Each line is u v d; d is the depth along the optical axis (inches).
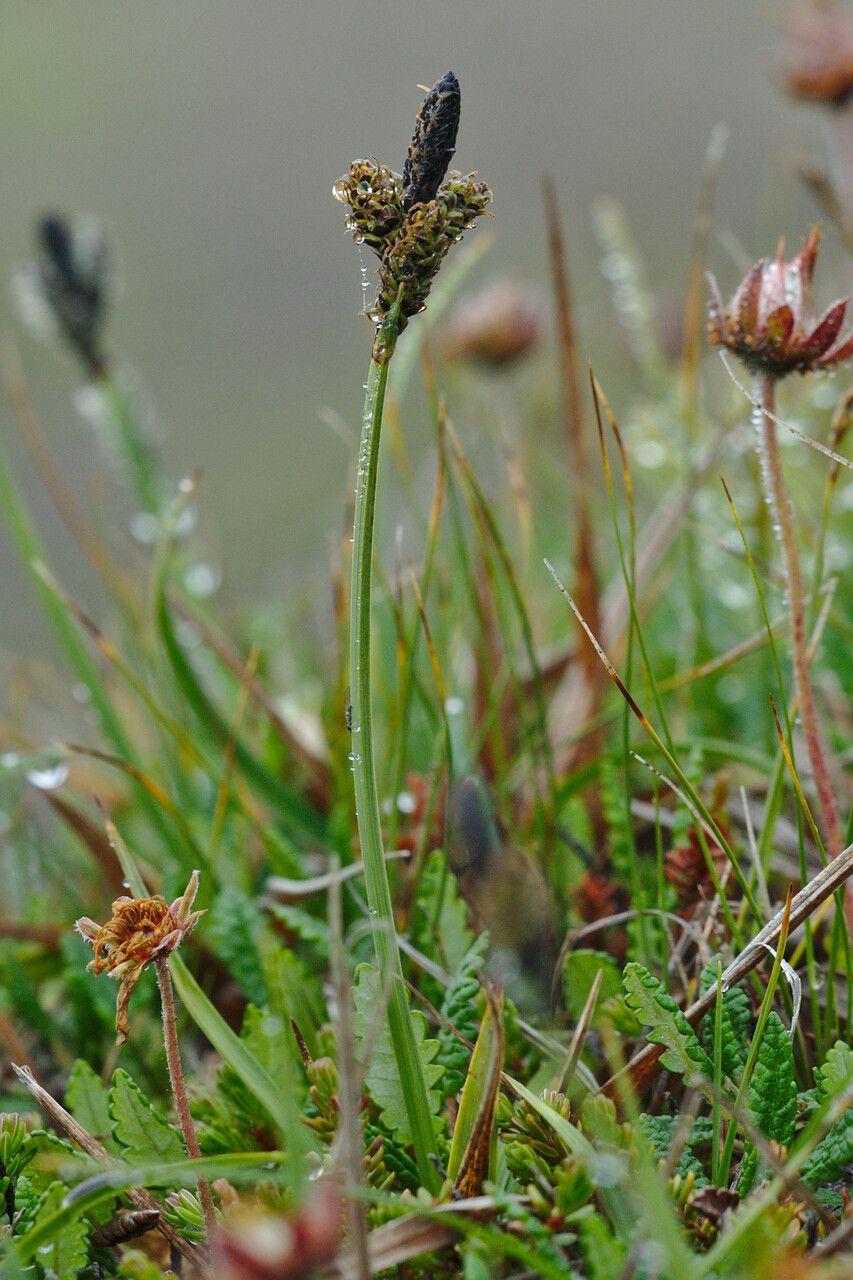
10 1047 26.7
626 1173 23.9
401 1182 24.8
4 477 30.0
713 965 25.1
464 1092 24.4
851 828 25.7
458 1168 24.4
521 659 32.6
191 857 28.7
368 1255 23.4
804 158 39.6
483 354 40.5
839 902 25.5
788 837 28.2
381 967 24.1
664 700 32.3
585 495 29.5
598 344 57.5
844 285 39.8
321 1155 24.8
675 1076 25.4
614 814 27.6
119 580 34.4
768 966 26.0
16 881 30.4
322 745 32.2
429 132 23.8
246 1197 24.8
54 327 38.0
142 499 38.2
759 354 25.5
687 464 32.7
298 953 28.1
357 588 24.1
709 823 25.6
